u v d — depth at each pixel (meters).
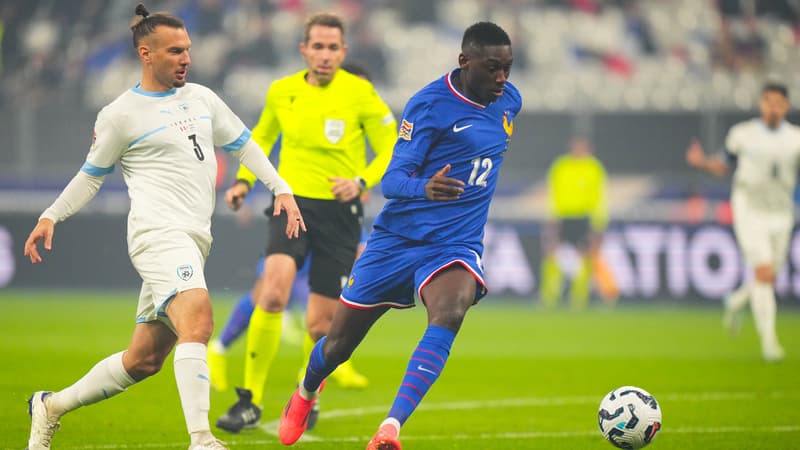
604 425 20.28
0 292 69.38
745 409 27.94
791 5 90.00
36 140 72.38
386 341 47.00
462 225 19.14
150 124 18.39
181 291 17.78
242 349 44.03
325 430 24.45
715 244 66.25
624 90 80.62
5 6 84.25
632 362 39.59
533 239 68.94
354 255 26.00
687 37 88.19
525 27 88.38
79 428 24.00
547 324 55.59
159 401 28.39
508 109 19.62
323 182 25.59
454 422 25.77
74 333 46.44
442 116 18.86
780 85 40.25
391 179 18.70
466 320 57.69
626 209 68.31
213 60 82.12
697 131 71.00
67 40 84.00
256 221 69.19
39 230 18.20
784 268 63.00
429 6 89.94
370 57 82.75
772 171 40.59
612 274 67.31
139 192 18.44
